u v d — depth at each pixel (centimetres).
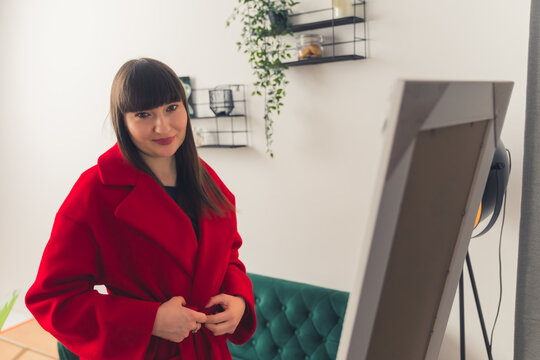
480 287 186
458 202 61
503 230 177
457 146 55
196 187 128
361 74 202
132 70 110
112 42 288
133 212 114
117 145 120
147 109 109
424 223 52
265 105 223
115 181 114
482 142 63
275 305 220
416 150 45
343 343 45
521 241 119
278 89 211
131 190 117
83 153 314
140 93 108
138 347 109
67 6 302
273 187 238
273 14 210
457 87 48
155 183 119
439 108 45
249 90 237
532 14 122
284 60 222
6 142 351
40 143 333
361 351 46
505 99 63
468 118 54
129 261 116
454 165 55
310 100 217
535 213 117
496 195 129
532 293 116
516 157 171
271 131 232
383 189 41
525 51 165
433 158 49
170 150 115
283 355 213
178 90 114
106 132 300
